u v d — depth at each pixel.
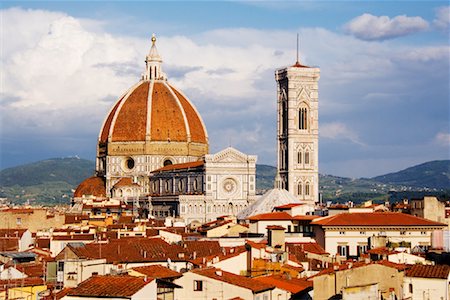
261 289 136.50
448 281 142.50
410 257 180.12
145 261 177.25
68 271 157.50
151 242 189.38
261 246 183.50
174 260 181.75
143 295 123.25
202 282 136.62
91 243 186.38
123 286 123.62
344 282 135.38
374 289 127.31
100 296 121.06
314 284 135.75
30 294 148.00
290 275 161.00
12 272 167.50
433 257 183.50
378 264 140.12
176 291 136.50
